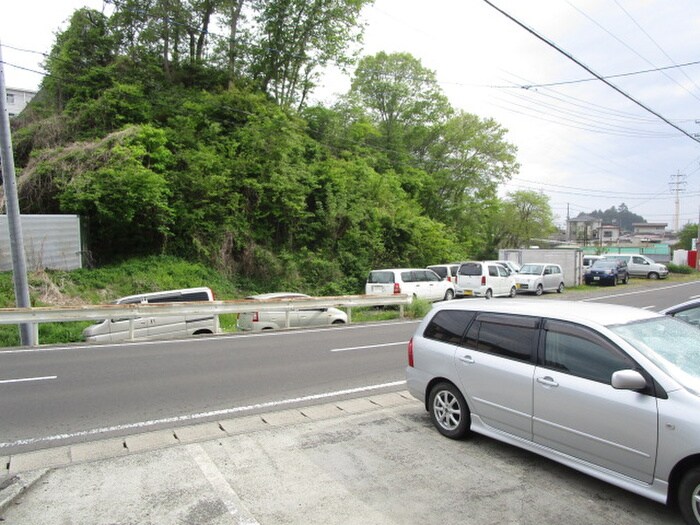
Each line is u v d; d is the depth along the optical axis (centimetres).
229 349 1059
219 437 538
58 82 2261
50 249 1730
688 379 372
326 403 675
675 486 356
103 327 1244
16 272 1197
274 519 367
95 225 1930
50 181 1820
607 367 402
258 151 2348
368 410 641
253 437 536
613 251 6969
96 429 570
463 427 516
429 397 562
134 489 413
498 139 3947
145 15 2622
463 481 429
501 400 473
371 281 1966
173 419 606
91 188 1766
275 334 1284
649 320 451
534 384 442
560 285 2689
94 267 1866
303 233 2492
